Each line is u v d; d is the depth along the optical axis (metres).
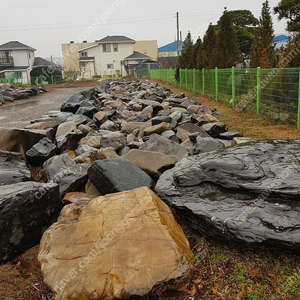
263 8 10.91
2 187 3.23
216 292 2.54
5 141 4.96
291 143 3.91
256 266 2.73
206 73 13.65
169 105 10.83
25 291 2.63
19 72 37.34
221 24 15.05
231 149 3.89
